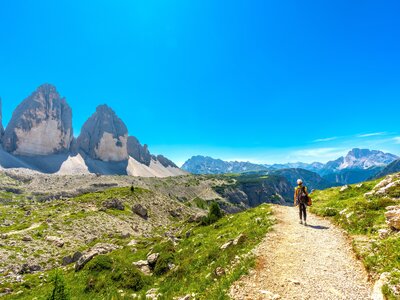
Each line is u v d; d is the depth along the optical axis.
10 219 87.38
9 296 30.30
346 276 12.71
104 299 19.39
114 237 67.12
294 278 12.80
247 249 17.17
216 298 11.99
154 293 17.72
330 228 20.56
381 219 18.05
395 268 11.54
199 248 23.83
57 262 50.50
